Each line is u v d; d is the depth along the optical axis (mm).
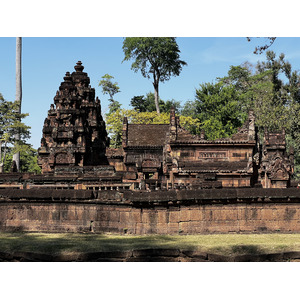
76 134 40719
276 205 19547
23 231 20438
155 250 15492
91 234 19750
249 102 80812
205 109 78812
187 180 35594
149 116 73500
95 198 20188
